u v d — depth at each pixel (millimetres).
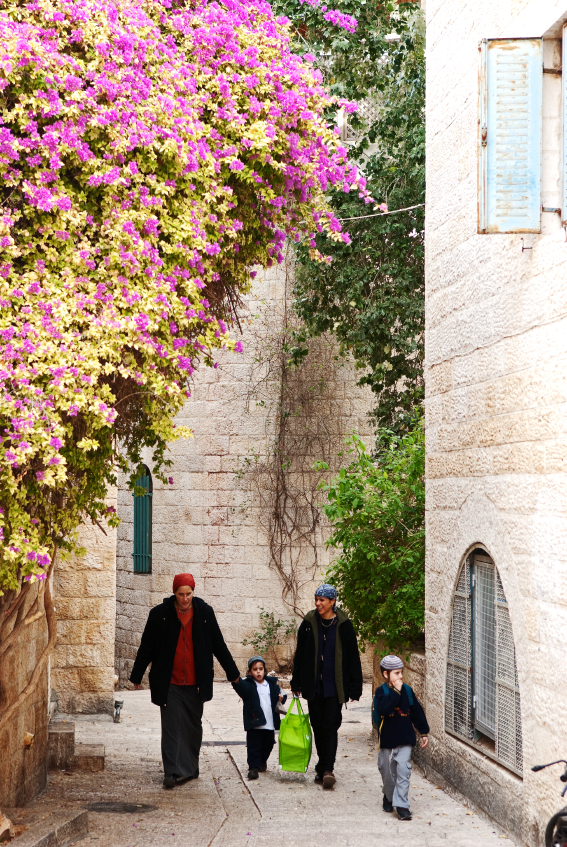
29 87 5215
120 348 5254
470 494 6988
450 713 7484
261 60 6664
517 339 6051
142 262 5508
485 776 6508
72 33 5523
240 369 16125
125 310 5379
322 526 15734
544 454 5531
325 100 6918
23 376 4699
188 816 6559
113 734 10352
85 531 11312
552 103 5613
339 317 13969
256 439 16031
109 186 5469
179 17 6340
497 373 6434
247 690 8078
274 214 6793
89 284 5254
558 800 5207
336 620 7836
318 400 15805
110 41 5641
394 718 6738
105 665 11320
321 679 7738
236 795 7363
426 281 8414
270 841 5922
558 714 5238
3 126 5312
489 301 6633
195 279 5867
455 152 7551
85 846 5684
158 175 5805
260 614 15867
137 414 6301
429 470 8203
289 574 15797
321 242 13172
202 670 7742
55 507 5379
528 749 5676
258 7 6902
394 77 13445
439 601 7812
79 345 5047
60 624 11266
